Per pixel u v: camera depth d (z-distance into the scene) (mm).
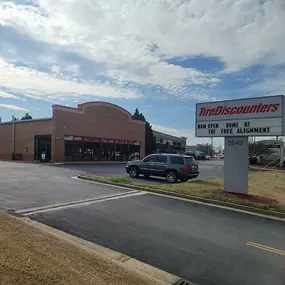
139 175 20922
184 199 11742
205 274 4941
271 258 5773
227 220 8727
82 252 4926
